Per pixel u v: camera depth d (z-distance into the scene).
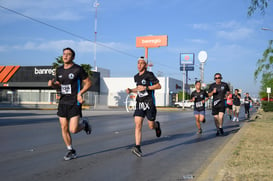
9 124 13.29
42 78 47.53
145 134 9.70
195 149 6.94
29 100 41.19
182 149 6.93
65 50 5.24
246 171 4.39
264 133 9.05
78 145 7.34
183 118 18.98
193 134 9.88
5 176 4.49
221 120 9.56
